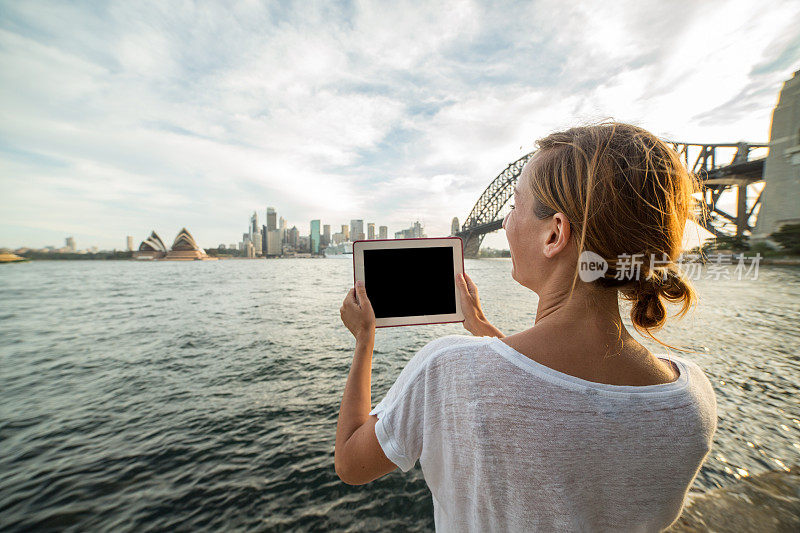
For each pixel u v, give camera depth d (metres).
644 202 0.50
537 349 0.50
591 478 0.47
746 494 1.81
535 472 0.46
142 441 3.95
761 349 6.17
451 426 0.50
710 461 3.02
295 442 3.78
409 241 0.82
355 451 0.57
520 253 0.63
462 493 0.50
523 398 0.47
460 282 0.83
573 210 0.53
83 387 5.92
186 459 3.53
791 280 19.55
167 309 15.43
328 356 7.19
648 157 0.52
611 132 0.57
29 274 48.28
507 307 12.19
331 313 13.27
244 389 5.46
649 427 0.47
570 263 0.54
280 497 2.93
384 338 8.27
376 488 2.97
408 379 0.56
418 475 3.11
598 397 0.47
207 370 6.54
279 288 24.77
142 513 2.83
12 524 2.78
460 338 0.57
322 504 2.83
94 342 9.47
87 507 2.92
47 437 4.16
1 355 8.41
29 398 5.50
